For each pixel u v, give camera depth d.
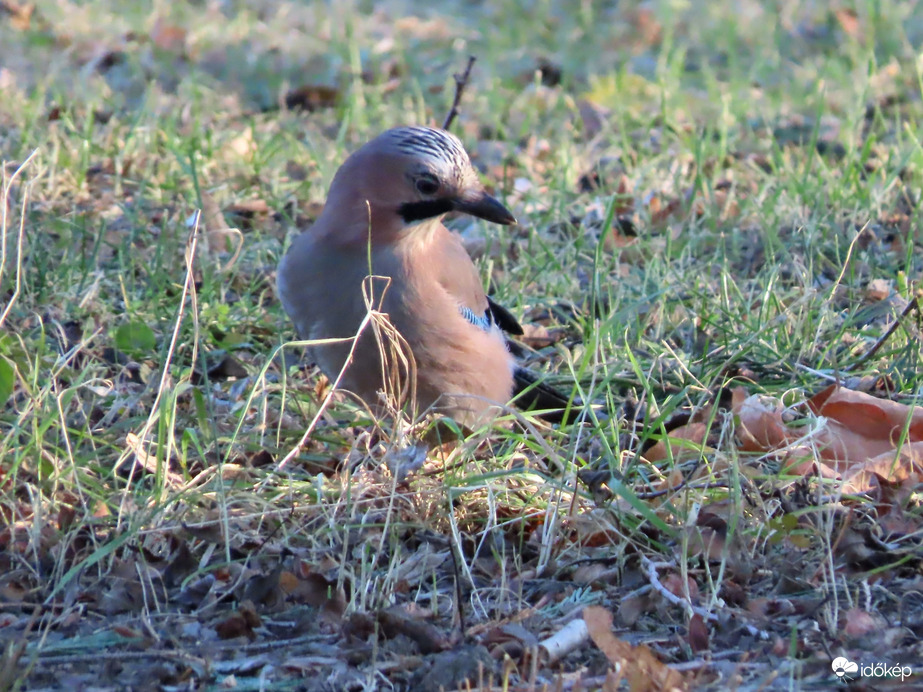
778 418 8.34
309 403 9.13
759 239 12.47
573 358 10.00
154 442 8.17
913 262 11.80
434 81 19.03
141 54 19.66
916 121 16.75
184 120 16.61
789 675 5.93
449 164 8.30
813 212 12.74
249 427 8.75
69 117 15.32
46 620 6.42
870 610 6.50
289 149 15.21
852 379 9.41
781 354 9.95
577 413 9.35
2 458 7.56
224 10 22.95
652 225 13.07
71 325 10.29
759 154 15.66
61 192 13.44
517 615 6.43
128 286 11.16
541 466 8.29
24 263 10.88
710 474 7.53
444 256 8.70
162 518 7.12
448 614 6.58
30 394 7.72
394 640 6.18
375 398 8.84
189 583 6.77
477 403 8.78
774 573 6.90
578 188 14.39
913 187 13.77
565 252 12.05
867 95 16.72
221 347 10.16
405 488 7.60
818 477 7.42
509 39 21.41
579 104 17.47
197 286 11.32
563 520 7.38
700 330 10.47
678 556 6.97
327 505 7.32
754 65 19.42
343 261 8.41
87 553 7.00
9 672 5.70
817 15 22.53
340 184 8.45
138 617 6.51
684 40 21.69
